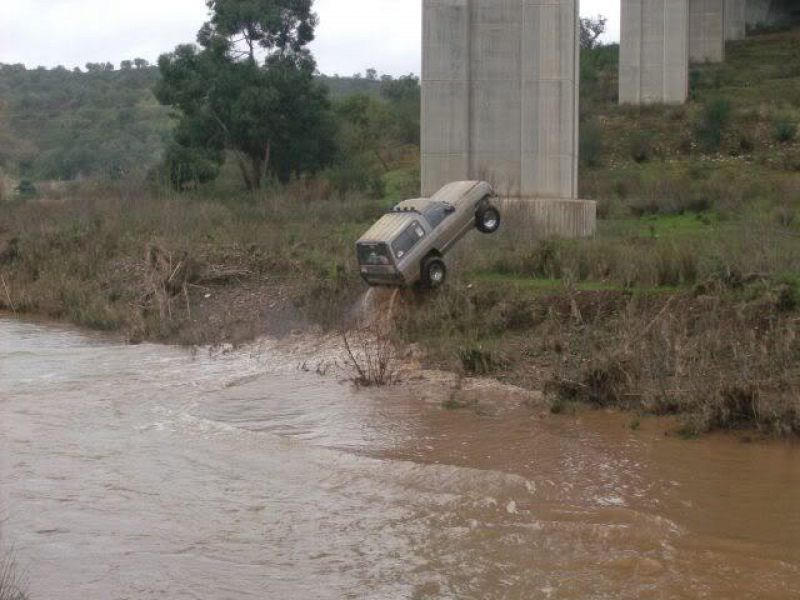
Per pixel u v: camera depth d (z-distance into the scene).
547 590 7.05
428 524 8.41
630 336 12.60
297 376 14.12
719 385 10.95
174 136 41.44
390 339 15.06
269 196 32.50
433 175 23.27
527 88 22.61
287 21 41.22
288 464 10.17
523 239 18.86
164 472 9.99
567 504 8.76
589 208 22.00
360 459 10.18
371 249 15.37
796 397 10.51
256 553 7.91
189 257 19.66
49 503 9.12
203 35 41.34
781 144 38.44
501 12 22.77
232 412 12.30
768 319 12.52
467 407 12.05
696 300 13.63
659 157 39.41
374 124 52.12
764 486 9.13
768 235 15.87
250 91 39.03
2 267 23.92
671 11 46.72
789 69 53.66
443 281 15.77
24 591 7.29
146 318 18.66
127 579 7.48
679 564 7.43
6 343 17.47
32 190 46.25
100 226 25.06
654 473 9.55
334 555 7.82
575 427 11.12
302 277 18.50
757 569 7.31
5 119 91.00
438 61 23.06
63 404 12.80
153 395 13.23
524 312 14.70
